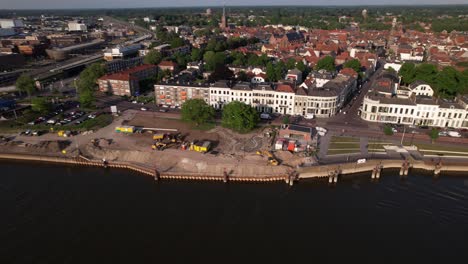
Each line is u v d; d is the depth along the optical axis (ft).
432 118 598.75
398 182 448.65
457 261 315.58
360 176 463.01
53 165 496.23
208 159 477.77
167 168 470.80
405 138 550.36
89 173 472.03
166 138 546.26
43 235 341.21
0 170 478.59
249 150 504.43
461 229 359.66
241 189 431.84
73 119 635.25
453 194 421.59
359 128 592.60
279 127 592.19
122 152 504.43
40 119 624.18
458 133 563.48
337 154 494.59
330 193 424.46
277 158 482.28
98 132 577.02
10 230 347.97
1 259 310.86
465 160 477.77
